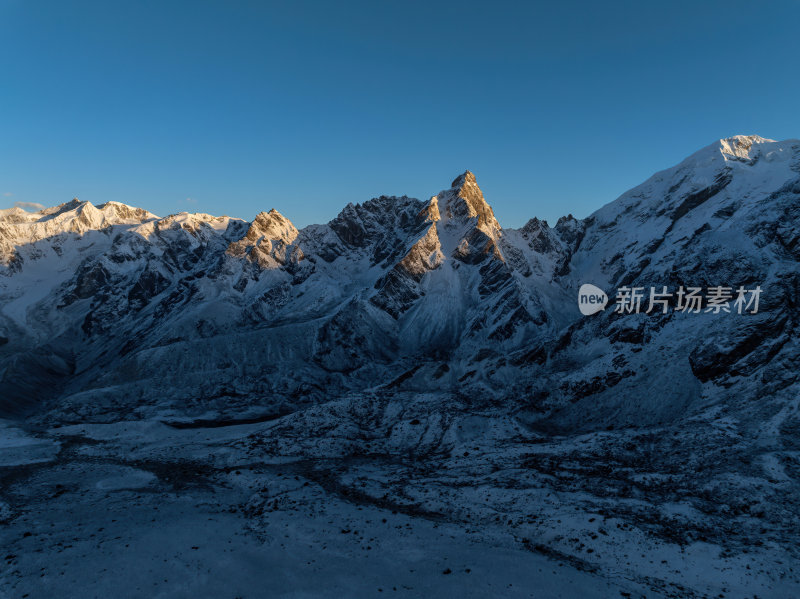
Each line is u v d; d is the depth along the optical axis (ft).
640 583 98.58
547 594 90.94
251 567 103.65
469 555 111.14
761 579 97.04
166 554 107.86
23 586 89.86
